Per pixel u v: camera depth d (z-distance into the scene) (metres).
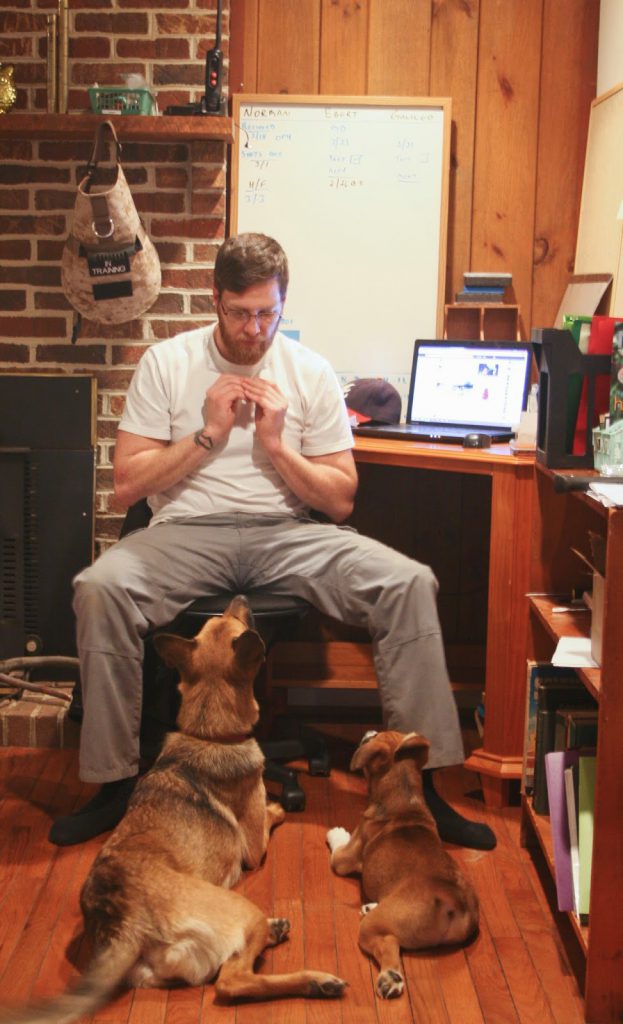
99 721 2.51
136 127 3.08
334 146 3.31
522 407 3.18
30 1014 1.68
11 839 2.56
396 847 2.17
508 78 3.35
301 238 3.35
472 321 3.39
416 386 3.32
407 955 2.12
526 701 2.56
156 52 3.25
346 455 2.90
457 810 2.76
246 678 2.35
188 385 2.83
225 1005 1.96
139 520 2.98
